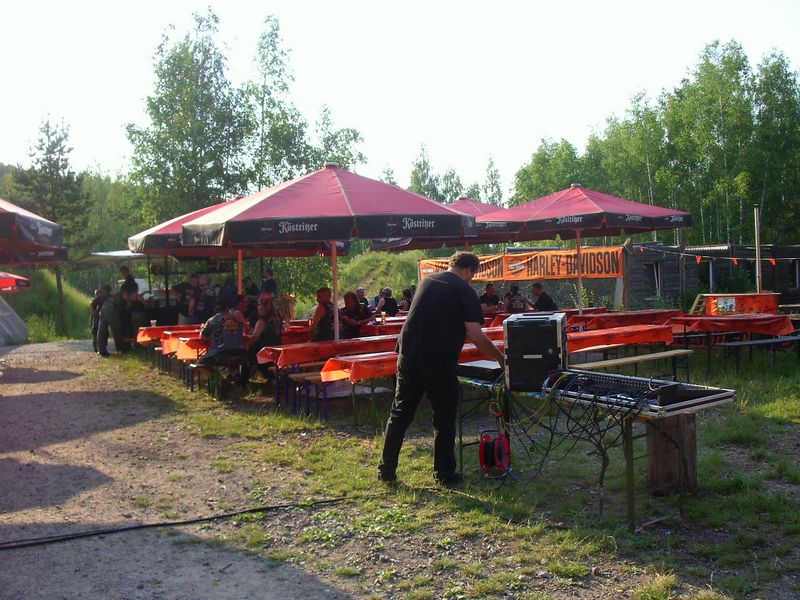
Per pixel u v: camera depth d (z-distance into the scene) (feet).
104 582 14.17
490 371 19.80
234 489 19.89
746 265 81.25
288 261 90.12
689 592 13.05
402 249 51.57
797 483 18.69
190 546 15.99
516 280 73.36
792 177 111.45
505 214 44.11
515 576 13.91
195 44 87.40
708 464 20.04
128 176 88.79
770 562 14.20
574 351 29.35
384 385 34.37
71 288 110.32
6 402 34.45
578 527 16.14
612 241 134.41
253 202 29.63
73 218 110.83
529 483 19.35
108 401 33.71
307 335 37.93
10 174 110.32
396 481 19.79
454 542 15.74
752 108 113.39
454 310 18.80
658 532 15.87
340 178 31.19
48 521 17.61
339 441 24.62
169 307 56.24
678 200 120.37
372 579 14.14
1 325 80.53
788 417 25.31
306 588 13.82
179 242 41.04
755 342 34.35
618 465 20.63
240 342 32.68
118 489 20.15
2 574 14.57
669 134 121.80
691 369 35.88
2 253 46.68
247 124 87.97
